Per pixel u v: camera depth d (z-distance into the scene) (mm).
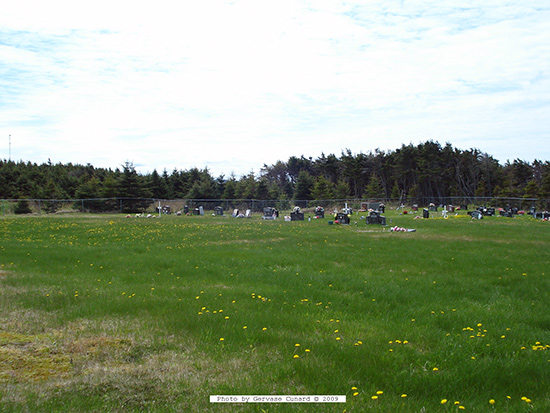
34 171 69562
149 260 14844
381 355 5898
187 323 7309
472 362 5715
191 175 81375
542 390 5012
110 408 4336
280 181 113875
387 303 9414
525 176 86312
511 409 4438
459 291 10758
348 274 12812
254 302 9055
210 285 11016
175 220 38312
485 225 34344
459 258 16141
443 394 4832
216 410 4316
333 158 96625
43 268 13109
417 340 6773
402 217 46875
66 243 20203
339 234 25719
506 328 7523
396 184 85625
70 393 4680
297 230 28438
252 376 5168
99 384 4895
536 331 7578
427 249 18812
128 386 4867
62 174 76688
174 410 4305
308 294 10016
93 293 9664
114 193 57781
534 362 5781
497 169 87875
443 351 6172
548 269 13984
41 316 7652
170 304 8672
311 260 15281
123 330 6941
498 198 64000
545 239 23547
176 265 13969
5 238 21938
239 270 13266
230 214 52125
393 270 13773
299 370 5285
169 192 74375
